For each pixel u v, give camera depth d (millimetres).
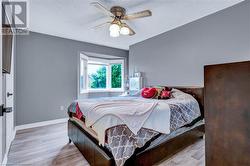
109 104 2018
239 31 2475
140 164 1604
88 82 5270
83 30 3557
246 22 2395
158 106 1973
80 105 2195
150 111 1809
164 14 2799
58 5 2410
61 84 4086
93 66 5520
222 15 2682
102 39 4301
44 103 3793
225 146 741
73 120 2518
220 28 2717
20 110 3436
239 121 697
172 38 3570
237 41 2502
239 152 692
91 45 4703
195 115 2561
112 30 2344
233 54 2555
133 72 4707
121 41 4477
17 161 1964
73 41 4309
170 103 2232
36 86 3678
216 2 2428
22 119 3459
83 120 2098
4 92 1753
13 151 2246
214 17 2793
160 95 3004
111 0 2273
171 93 3078
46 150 2293
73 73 4316
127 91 5000
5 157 1839
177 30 3453
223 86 755
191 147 2369
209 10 2691
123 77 5652
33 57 3633
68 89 4219
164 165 1859
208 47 2906
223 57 2688
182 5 2488
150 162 1709
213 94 793
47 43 3842
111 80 5828
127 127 1532
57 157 2076
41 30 3551
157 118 1836
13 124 2791
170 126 1959
